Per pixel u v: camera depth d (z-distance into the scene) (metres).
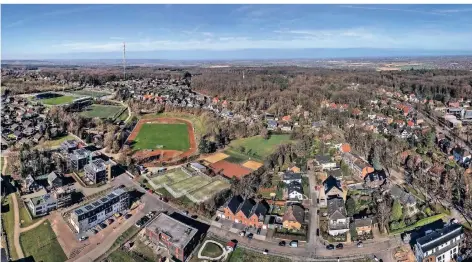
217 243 99.00
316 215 112.38
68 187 134.88
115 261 92.56
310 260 91.38
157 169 152.25
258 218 105.81
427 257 87.31
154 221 104.62
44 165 148.00
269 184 131.25
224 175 144.38
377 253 93.12
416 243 91.19
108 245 99.31
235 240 100.50
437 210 111.56
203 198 124.38
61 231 105.62
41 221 111.06
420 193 124.19
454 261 90.25
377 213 108.50
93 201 115.94
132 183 139.00
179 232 98.44
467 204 114.69
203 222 109.75
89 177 141.38
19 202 122.12
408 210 111.06
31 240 101.75
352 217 108.81
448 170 140.12
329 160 149.62
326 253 94.00
